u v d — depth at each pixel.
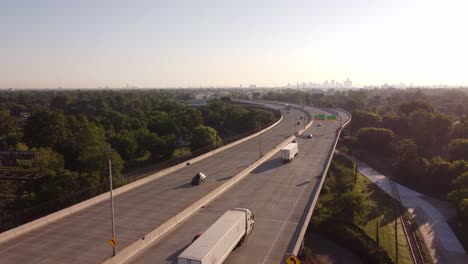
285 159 80.25
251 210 49.97
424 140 134.50
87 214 48.88
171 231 43.22
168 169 72.44
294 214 48.09
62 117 101.31
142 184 64.00
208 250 30.94
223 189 59.78
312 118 165.75
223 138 158.62
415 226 68.00
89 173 73.94
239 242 38.75
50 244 39.50
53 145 92.88
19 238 41.09
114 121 139.25
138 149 119.31
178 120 145.88
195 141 115.88
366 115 162.62
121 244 39.34
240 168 74.94
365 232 60.00
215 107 188.00
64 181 66.62
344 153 124.44
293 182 64.25
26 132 98.44
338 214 65.94
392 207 77.31
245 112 171.00
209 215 48.53
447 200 79.81
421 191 90.38
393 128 153.12
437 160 100.31
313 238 58.75
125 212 49.47
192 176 69.19
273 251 37.53
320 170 71.19
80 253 37.28
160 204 52.69
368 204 71.38
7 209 62.38
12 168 64.31
